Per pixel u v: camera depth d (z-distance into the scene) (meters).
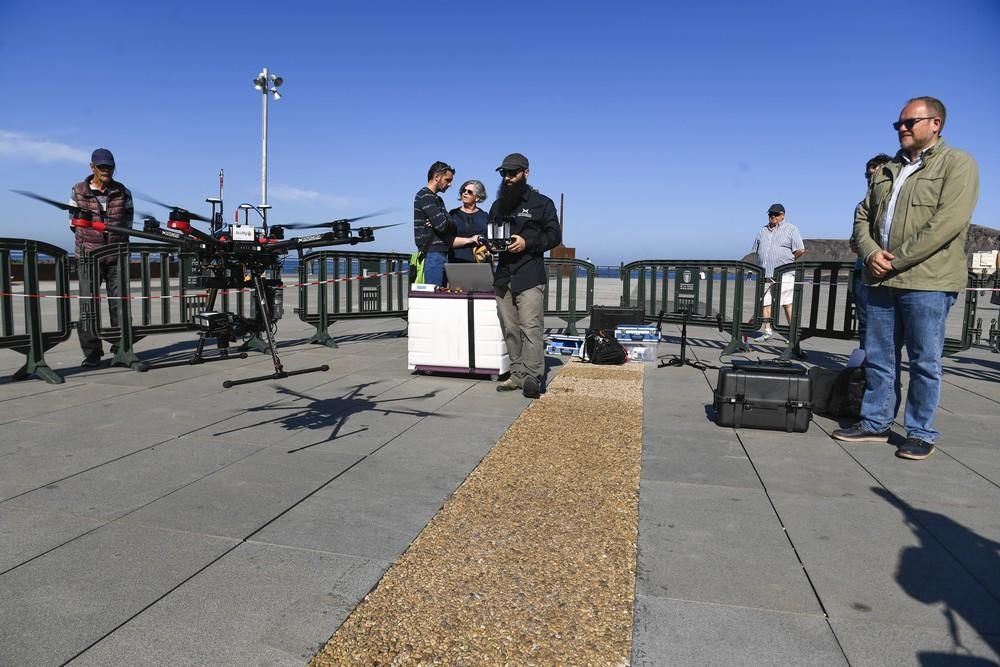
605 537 2.73
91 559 2.49
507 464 3.64
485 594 2.28
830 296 7.39
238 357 7.29
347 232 5.83
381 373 6.40
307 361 7.16
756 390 4.42
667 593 2.30
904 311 3.91
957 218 3.65
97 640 1.98
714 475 3.54
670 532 2.80
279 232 6.16
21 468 3.52
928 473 3.60
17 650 1.93
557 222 5.31
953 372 6.85
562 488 3.29
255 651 1.94
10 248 5.65
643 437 4.26
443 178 6.21
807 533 2.80
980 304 16.00
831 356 8.06
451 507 3.03
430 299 6.04
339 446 3.96
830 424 4.64
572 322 9.56
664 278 8.70
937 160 3.77
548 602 2.23
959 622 2.13
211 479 3.37
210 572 2.41
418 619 2.12
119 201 6.69
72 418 4.58
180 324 7.06
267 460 3.68
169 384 5.80
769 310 9.42
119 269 6.45
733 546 2.67
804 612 2.19
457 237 6.55
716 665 1.91
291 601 2.21
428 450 3.89
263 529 2.78
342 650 1.96
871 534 2.80
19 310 12.19
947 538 2.77
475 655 1.94
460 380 6.06
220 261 5.58
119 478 3.37
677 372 6.63
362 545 2.64
